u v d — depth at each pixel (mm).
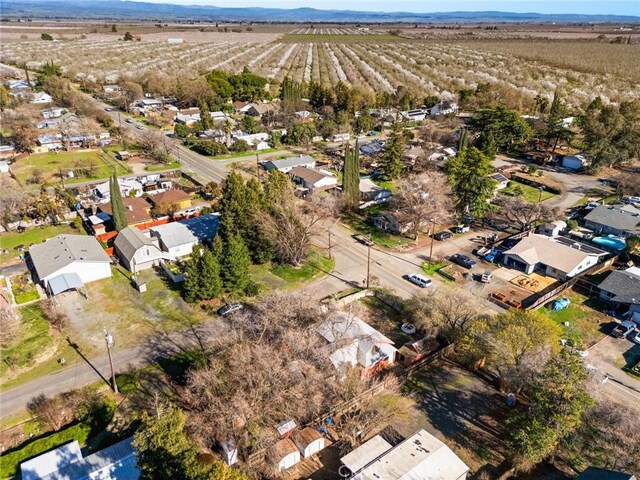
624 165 108562
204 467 27734
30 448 35438
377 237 73438
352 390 39438
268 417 36531
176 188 90750
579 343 44594
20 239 69375
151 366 45250
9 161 101062
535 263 63594
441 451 34656
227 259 55500
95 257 59562
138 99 156500
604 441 34531
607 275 63406
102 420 38281
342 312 48844
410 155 107062
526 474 35094
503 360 40906
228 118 134750
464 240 73375
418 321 49875
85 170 96000
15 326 47281
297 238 62969
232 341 41125
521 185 96625
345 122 129875
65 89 149000
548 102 143125
